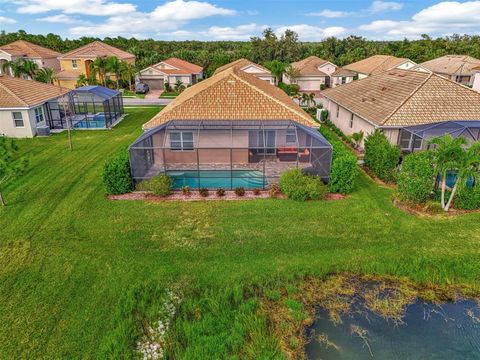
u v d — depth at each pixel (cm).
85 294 1228
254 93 2603
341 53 10325
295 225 1683
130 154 2022
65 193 2045
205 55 8725
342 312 1199
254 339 1062
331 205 1886
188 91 3591
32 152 2812
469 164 1667
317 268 1373
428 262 1402
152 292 1244
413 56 8719
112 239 1566
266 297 1246
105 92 3878
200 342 1046
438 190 1934
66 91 3894
